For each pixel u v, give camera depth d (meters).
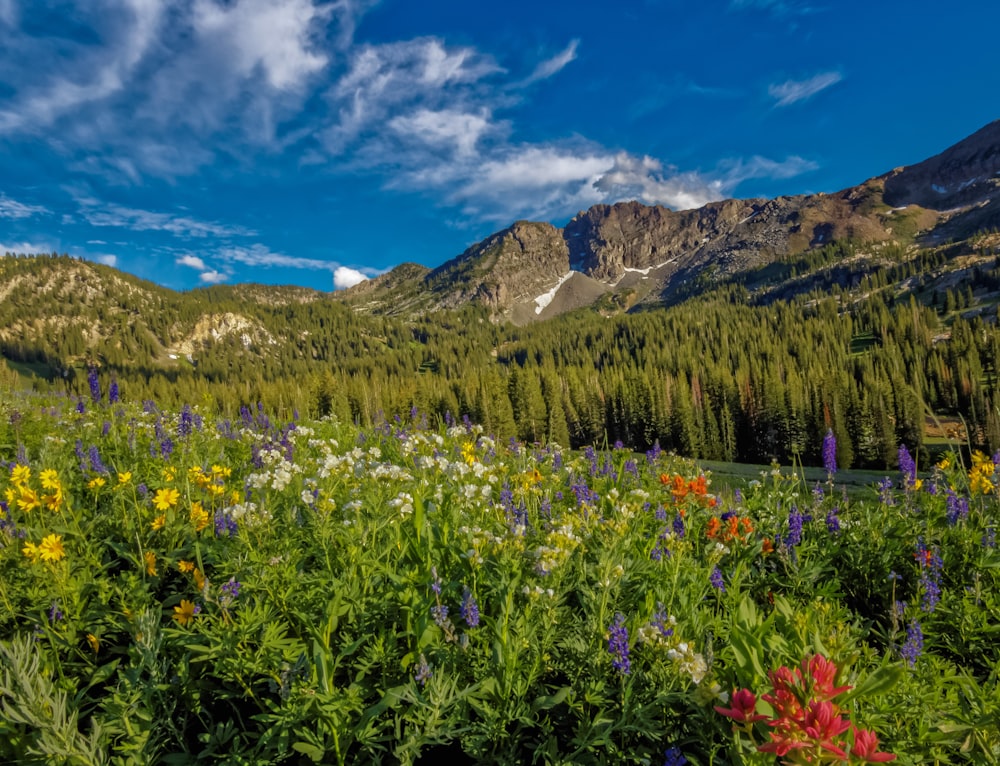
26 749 2.68
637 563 4.54
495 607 3.83
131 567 4.75
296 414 14.55
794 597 4.79
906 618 4.46
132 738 2.94
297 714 2.97
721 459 91.31
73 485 6.18
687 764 2.88
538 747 3.01
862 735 1.86
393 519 4.54
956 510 5.45
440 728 3.08
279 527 4.80
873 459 77.38
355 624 3.63
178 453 7.63
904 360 115.38
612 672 3.36
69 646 3.64
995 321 163.00
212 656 3.27
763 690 2.52
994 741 2.73
